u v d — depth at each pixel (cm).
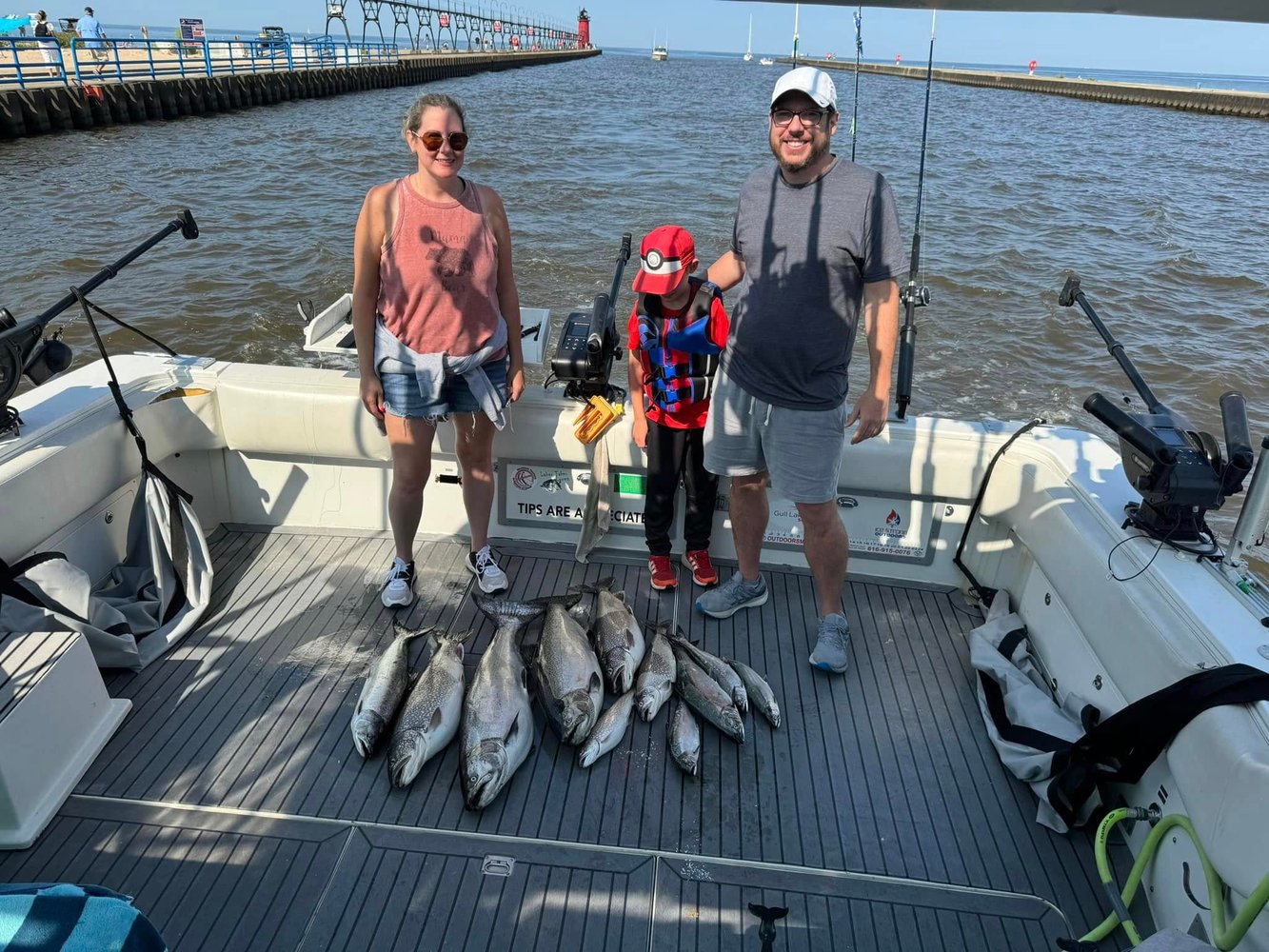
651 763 248
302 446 329
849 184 230
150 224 1183
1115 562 246
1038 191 1712
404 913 202
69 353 280
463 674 267
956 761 253
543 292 946
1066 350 845
